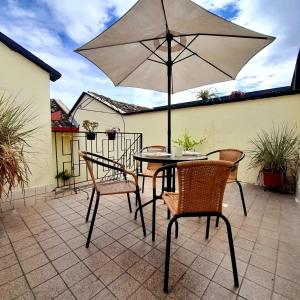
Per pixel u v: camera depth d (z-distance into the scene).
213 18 1.50
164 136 4.55
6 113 1.83
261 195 2.83
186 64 2.53
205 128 3.94
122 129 5.45
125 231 1.81
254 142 3.37
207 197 1.18
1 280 1.20
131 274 1.26
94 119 6.45
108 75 2.48
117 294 1.11
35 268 1.31
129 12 1.50
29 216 2.12
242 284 1.18
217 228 1.87
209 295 1.10
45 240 1.65
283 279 1.22
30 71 2.41
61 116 4.83
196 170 1.11
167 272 1.13
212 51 2.17
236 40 1.87
